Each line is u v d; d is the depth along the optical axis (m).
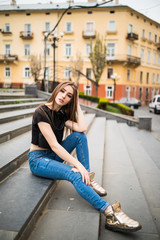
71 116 1.98
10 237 1.15
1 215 1.35
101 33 24.47
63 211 1.69
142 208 1.95
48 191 1.80
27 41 26.19
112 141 4.70
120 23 24.02
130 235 1.57
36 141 1.83
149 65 30.41
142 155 4.02
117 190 2.32
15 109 5.04
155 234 1.59
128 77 26.66
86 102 13.53
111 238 1.54
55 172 1.72
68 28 25.11
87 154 1.99
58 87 1.76
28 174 2.04
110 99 25.62
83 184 1.61
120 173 2.84
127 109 12.16
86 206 1.77
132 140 5.43
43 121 1.70
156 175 2.99
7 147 2.51
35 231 1.43
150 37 29.39
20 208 1.43
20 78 27.36
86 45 25.03
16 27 26.22
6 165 1.92
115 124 7.44
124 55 24.52
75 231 1.44
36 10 25.16
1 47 27.19
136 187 2.41
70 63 25.30
